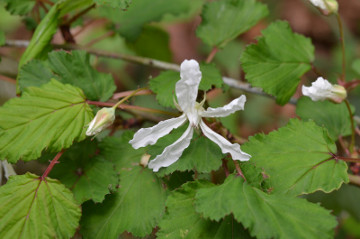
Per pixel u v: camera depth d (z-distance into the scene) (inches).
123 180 13.7
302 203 12.8
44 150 13.7
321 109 14.9
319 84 13.9
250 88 15.5
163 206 13.4
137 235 13.3
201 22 15.5
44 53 14.4
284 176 13.3
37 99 13.5
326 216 12.7
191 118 13.1
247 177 13.1
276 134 13.7
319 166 13.4
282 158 13.5
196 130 13.4
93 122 13.2
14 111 13.3
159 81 14.0
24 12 15.4
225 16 15.4
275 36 14.7
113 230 13.3
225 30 15.4
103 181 13.6
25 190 13.1
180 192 13.1
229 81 15.6
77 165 13.8
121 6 13.3
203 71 14.1
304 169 13.4
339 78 14.8
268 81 14.5
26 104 13.4
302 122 13.8
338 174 13.3
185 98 13.0
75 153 13.9
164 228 12.9
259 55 14.5
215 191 12.9
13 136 13.2
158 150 13.3
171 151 13.1
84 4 14.1
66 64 14.1
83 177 13.6
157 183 13.6
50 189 13.1
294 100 15.5
